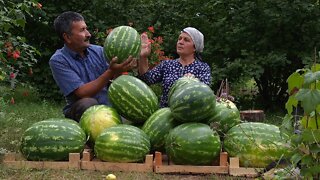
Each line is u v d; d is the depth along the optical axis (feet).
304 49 32.24
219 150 14.30
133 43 16.79
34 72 35.45
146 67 19.15
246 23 32.96
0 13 20.71
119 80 15.57
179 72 18.80
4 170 14.08
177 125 14.93
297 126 10.94
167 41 35.27
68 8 35.99
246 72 31.58
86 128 15.19
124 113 15.47
